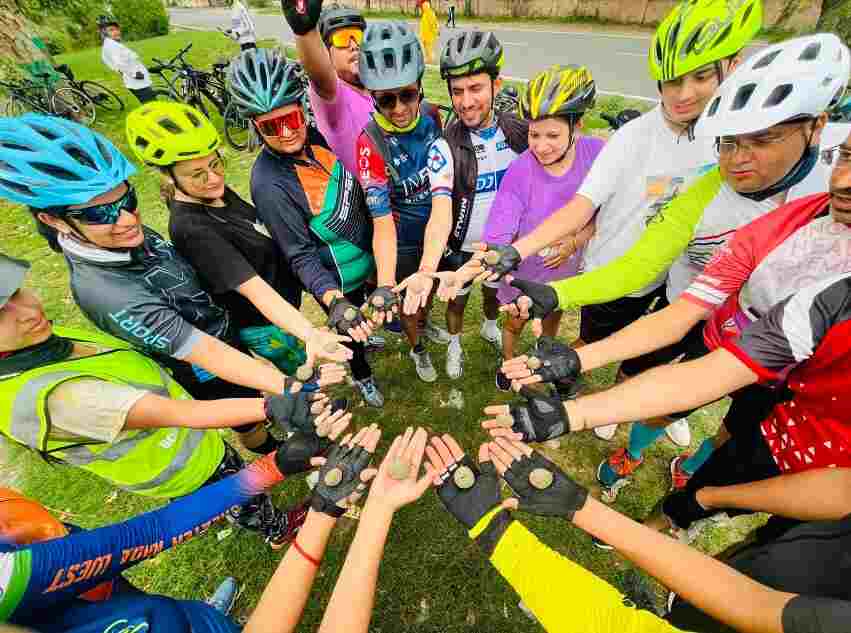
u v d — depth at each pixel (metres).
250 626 0.97
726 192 1.63
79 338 1.43
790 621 0.78
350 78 2.95
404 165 2.45
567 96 1.93
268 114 1.89
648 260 1.73
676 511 1.87
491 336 3.49
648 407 1.21
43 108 8.61
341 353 1.68
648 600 2.06
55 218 1.39
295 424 1.40
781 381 1.33
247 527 2.15
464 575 2.31
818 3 11.17
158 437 1.60
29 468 2.90
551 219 1.96
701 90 1.65
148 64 12.17
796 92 1.22
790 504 1.33
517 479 1.13
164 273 1.72
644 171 1.91
